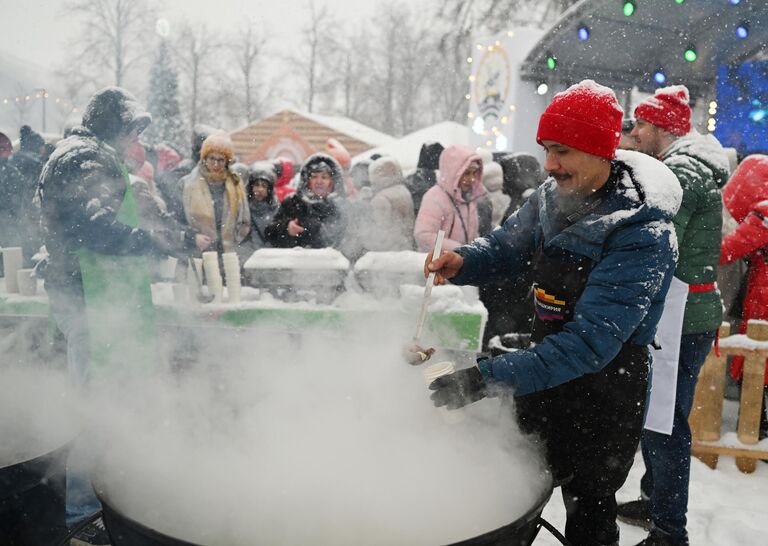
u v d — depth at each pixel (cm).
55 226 206
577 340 131
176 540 98
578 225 142
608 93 140
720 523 244
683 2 484
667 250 139
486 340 349
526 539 121
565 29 549
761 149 477
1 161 355
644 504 244
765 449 297
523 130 633
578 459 152
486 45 678
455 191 351
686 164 217
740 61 504
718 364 299
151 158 481
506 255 171
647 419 209
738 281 389
